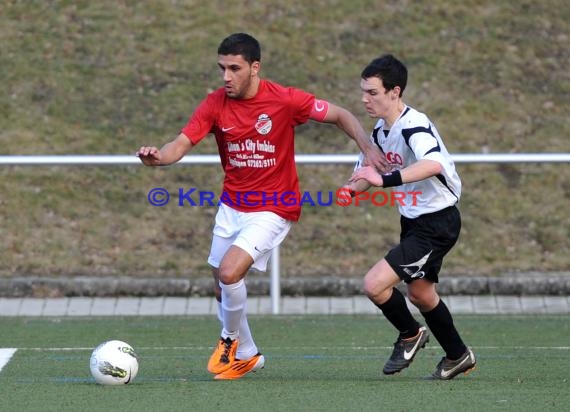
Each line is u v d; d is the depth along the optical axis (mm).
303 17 55781
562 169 47938
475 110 50438
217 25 55219
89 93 50844
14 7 56188
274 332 33031
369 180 20297
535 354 28062
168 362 26547
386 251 43094
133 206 45281
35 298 39344
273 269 36750
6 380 22828
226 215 23094
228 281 21922
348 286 39781
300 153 47781
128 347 21984
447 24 55688
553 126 49812
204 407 18859
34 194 45531
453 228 21844
